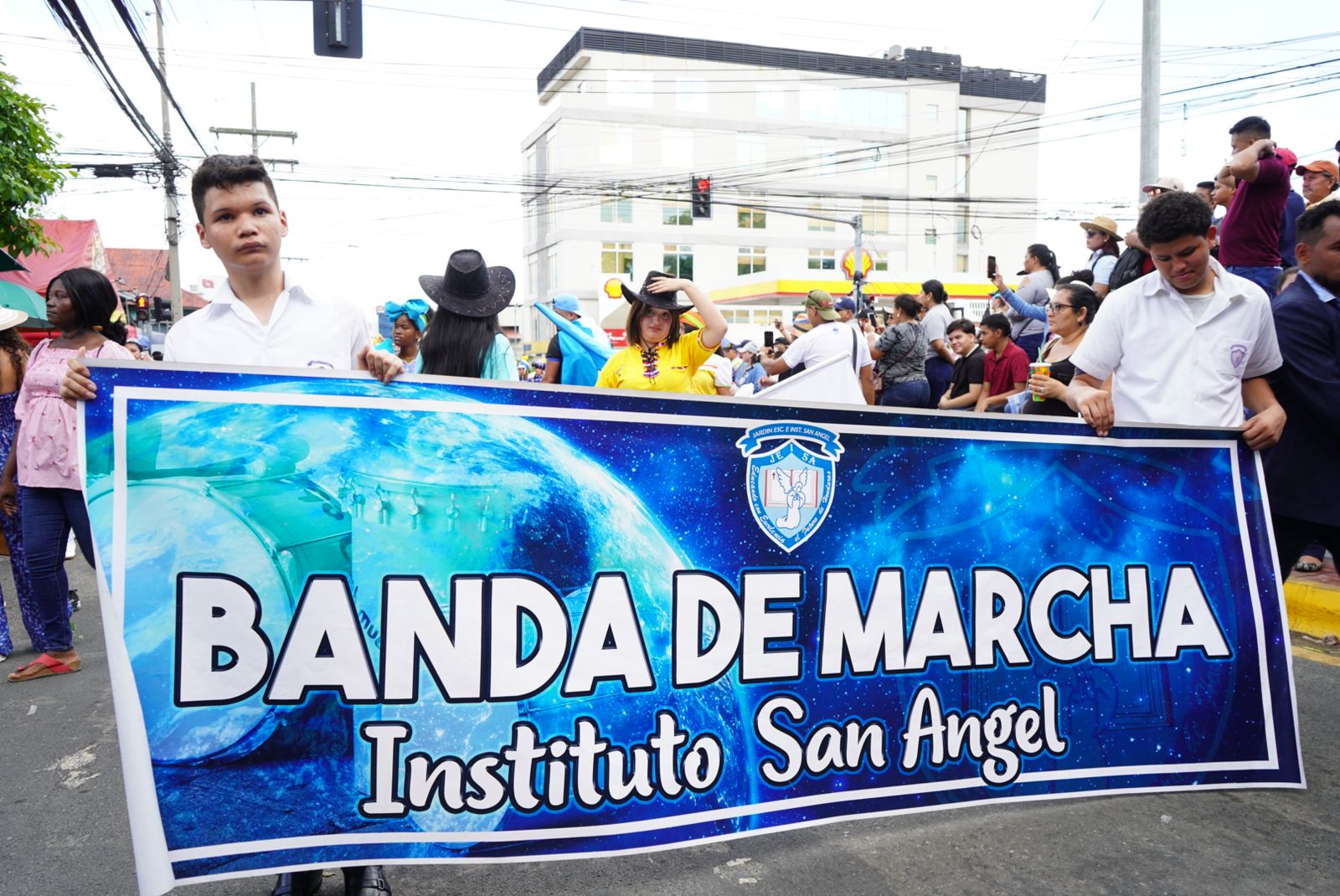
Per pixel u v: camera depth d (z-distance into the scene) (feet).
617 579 8.19
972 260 185.88
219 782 7.20
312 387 7.60
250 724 7.29
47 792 10.96
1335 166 19.24
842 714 8.77
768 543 8.65
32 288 42.83
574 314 19.27
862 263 62.54
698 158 165.68
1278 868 8.52
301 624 7.44
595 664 8.08
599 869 8.72
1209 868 8.52
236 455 7.39
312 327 8.25
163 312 79.20
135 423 7.21
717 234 167.63
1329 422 10.41
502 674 7.84
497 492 7.93
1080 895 8.09
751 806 8.42
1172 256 10.26
